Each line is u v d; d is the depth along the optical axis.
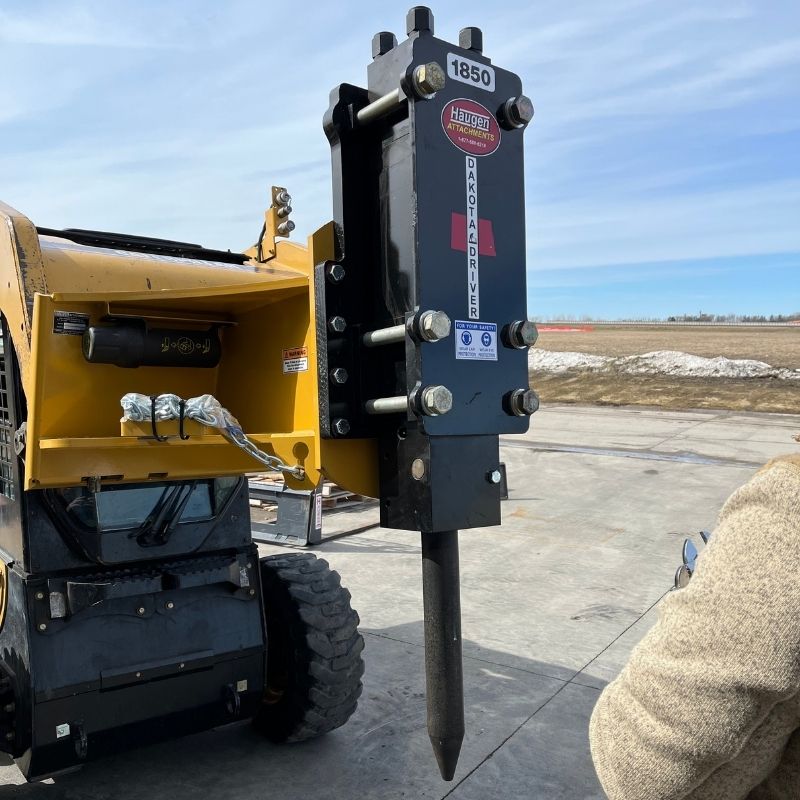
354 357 2.12
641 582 7.15
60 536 3.25
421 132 1.89
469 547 8.40
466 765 3.95
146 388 3.09
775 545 1.05
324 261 2.09
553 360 30.20
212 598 3.61
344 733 4.27
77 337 2.86
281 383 2.87
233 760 3.96
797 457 1.14
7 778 3.74
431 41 1.92
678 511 10.10
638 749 1.14
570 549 8.31
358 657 3.95
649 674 1.14
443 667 2.00
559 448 15.22
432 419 1.90
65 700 3.14
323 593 3.95
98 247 3.50
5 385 3.31
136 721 3.35
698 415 20.33
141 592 3.36
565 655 5.42
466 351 1.97
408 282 1.95
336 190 2.10
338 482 2.14
